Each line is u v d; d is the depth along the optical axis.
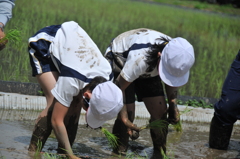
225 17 30.38
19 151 5.32
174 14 28.08
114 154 5.96
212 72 12.65
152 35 5.55
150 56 5.32
